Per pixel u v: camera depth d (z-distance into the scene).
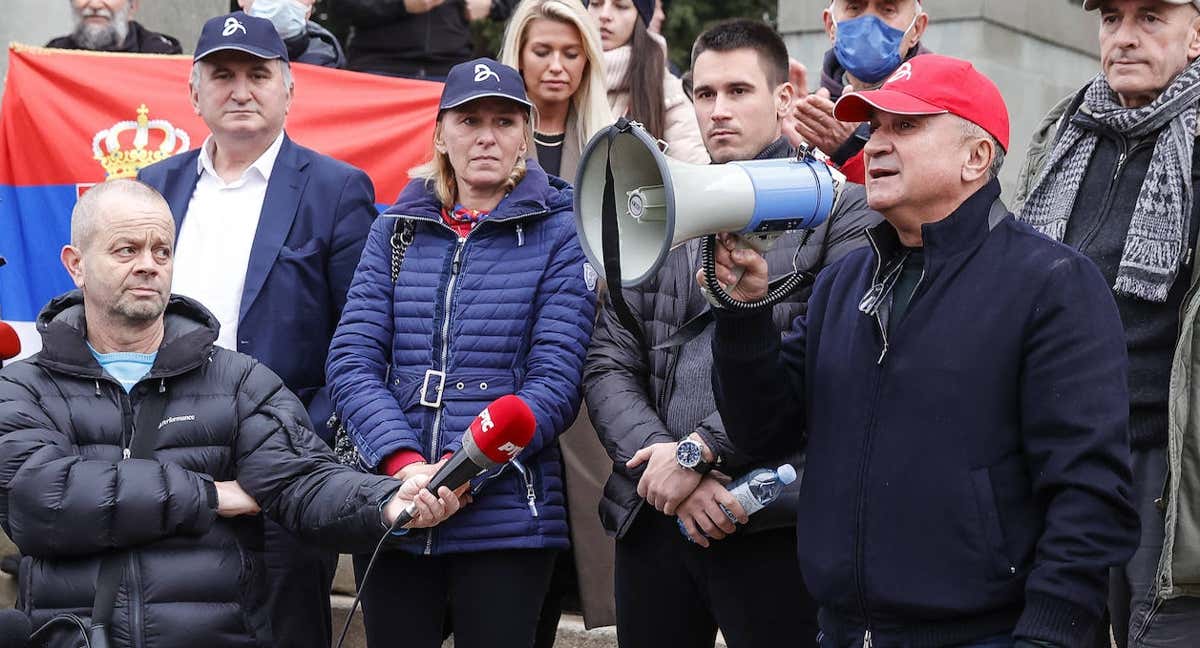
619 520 4.62
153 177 5.45
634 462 4.43
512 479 4.67
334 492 4.26
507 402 3.90
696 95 4.91
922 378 3.52
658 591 4.66
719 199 3.49
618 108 6.44
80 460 4.13
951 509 3.46
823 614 3.76
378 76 6.55
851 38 5.52
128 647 4.09
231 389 4.39
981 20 7.79
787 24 8.25
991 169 3.62
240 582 4.28
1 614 3.96
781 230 3.62
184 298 4.48
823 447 3.70
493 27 12.82
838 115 3.67
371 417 4.64
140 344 4.39
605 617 5.48
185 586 4.16
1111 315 3.48
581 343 4.74
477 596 4.62
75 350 4.27
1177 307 4.43
